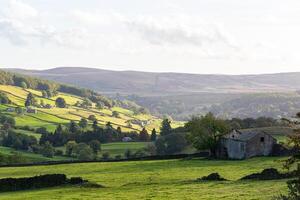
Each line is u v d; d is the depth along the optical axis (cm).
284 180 7669
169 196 6794
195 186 7812
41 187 8650
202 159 13850
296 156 4203
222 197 6388
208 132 14800
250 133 13988
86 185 8506
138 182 8850
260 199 5966
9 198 7469
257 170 9994
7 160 17325
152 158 14500
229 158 13938
